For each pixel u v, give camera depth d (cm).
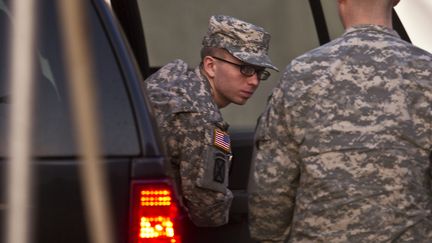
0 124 811
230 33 1199
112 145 830
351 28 938
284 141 922
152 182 834
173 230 846
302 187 917
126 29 1493
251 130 1320
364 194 880
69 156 815
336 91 899
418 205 892
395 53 914
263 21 1474
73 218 812
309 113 902
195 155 1129
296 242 920
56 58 826
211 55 1205
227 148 1157
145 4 1494
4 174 794
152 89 1160
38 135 814
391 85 902
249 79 1205
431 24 1459
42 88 823
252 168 1006
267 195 941
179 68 1195
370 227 879
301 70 913
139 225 833
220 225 1165
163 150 852
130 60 846
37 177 805
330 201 890
